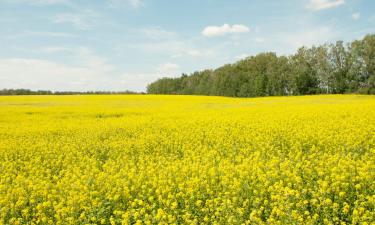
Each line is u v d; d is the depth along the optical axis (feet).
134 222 28.55
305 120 66.49
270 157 42.60
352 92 290.15
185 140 54.65
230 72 387.96
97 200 31.01
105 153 51.57
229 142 51.29
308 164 36.35
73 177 36.94
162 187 32.37
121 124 73.67
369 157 39.09
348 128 54.24
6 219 29.96
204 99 172.14
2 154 50.96
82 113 101.04
